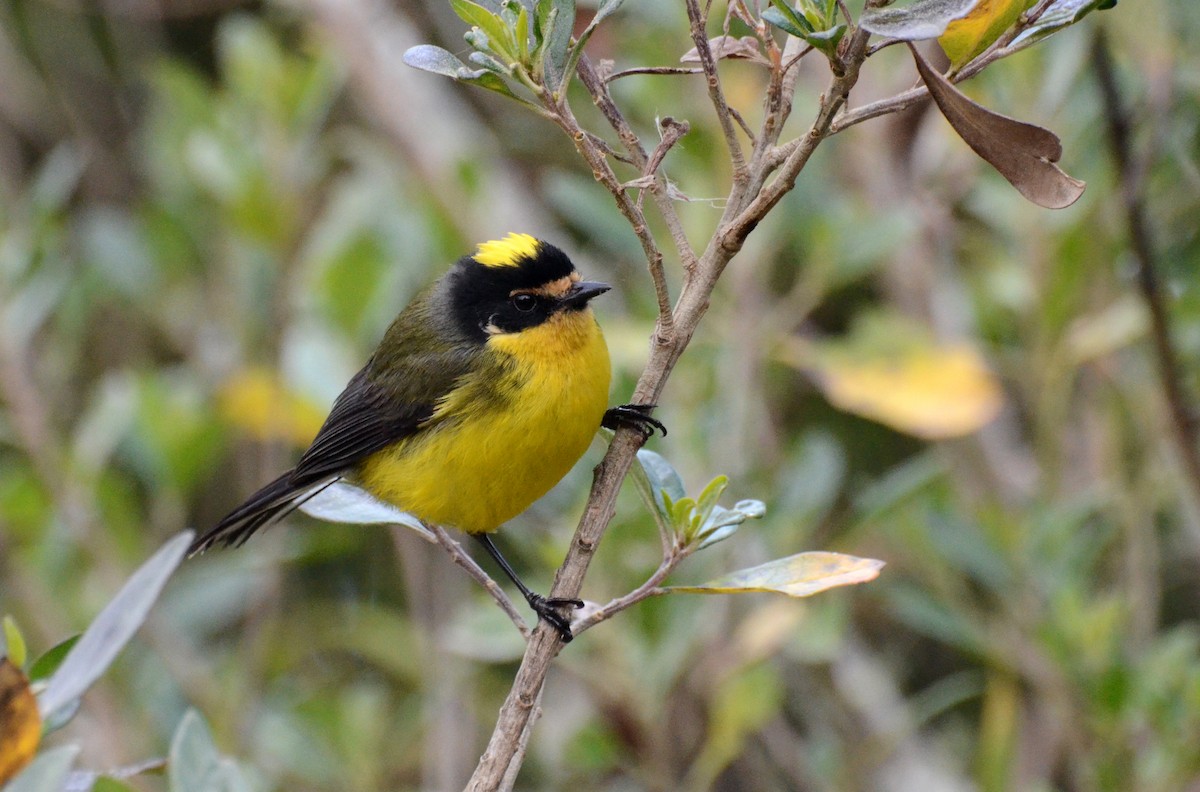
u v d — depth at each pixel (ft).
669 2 35.65
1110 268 36.17
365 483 30.09
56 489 38.55
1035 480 37.01
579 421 27.63
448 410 28.12
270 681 42.01
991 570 32.89
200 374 44.14
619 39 38.73
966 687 40.09
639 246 36.52
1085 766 31.07
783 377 43.70
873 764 35.27
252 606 40.75
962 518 33.60
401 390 28.99
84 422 44.21
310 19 49.98
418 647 39.81
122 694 38.01
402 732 39.34
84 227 48.62
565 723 38.70
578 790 38.01
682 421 34.63
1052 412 35.17
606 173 19.11
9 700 13.70
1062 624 31.17
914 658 44.21
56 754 13.69
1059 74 33.53
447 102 50.21
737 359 35.53
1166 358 30.42
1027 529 33.06
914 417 33.71
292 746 36.83
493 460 27.86
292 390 38.75
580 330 27.84
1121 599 32.81
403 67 47.98
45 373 43.39
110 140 52.49
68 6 51.03
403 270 41.78
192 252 44.68
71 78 52.37
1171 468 34.01
